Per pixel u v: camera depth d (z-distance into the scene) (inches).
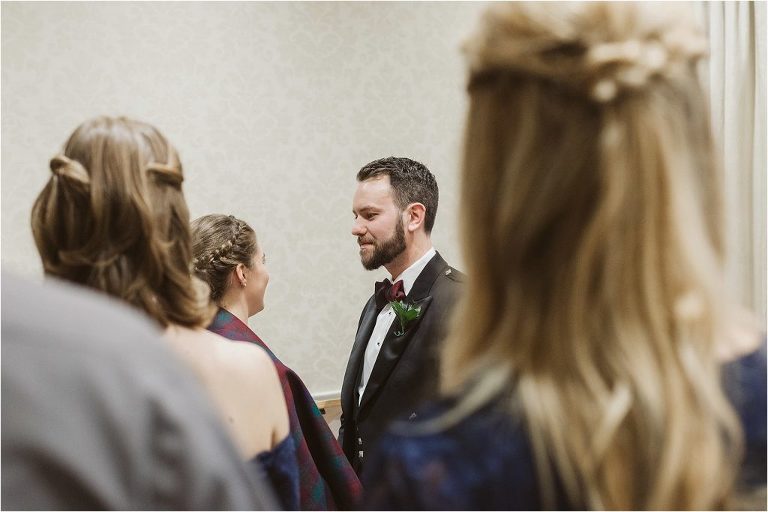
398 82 128.0
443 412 22.4
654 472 20.2
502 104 23.0
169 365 17.5
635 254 21.1
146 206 37.2
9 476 15.5
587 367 20.7
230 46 116.6
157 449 16.4
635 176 21.3
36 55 106.0
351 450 86.8
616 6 22.7
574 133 21.9
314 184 121.6
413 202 87.5
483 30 23.6
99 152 37.2
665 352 20.6
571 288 21.3
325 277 122.2
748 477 22.0
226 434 18.0
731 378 22.5
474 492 20.9
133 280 37.3
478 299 23.1
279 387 45.1
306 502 55.2
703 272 21.2
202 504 16.5
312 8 122.0
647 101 21.7
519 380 21.6
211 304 44.1
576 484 20.3
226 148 115.9
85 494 15.7
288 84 120.2
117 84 110.0
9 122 104.7
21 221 105.3
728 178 114.7
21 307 16.6
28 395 15.8
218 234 70.6
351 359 89.7
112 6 109.8
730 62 115.0
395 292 85.7
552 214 21.9
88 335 16.6
